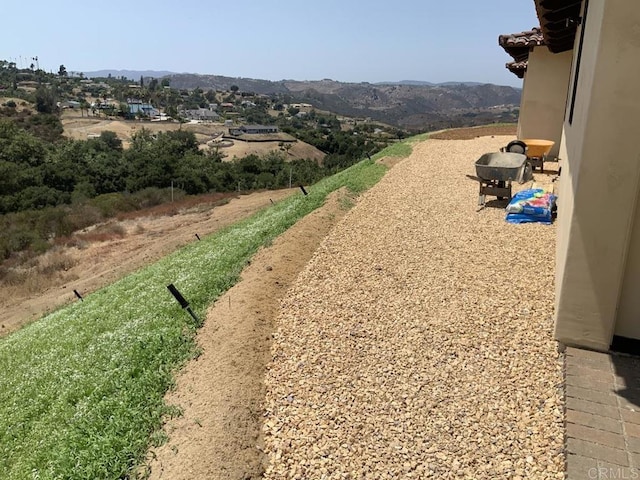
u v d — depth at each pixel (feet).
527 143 39.14
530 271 21.02
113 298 32.14
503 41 43.55
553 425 12.05
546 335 15.85
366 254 24.72
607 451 10.73
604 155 12.92
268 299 20.43
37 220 97.76
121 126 423.23
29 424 17.60
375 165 48.62
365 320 18.28
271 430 13.12
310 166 209.97
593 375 13.26
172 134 322.96
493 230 26.73
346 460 11.82
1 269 70.59
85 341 23.93
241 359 16.03
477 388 13.82
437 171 43.96
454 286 20.33
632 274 13.62
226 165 187.21
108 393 16.40
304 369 15.61
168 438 12.98
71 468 12.75
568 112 26.89
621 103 12.48
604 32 12.34
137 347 18.70
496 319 17.31
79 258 72.28
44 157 163.43
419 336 16.78
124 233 84.28
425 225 28.60
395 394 13.96
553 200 28.37
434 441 12.09
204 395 14.38
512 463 11.16
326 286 21.39
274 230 30.32
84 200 118.21
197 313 20.38
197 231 73.87
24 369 23.90
